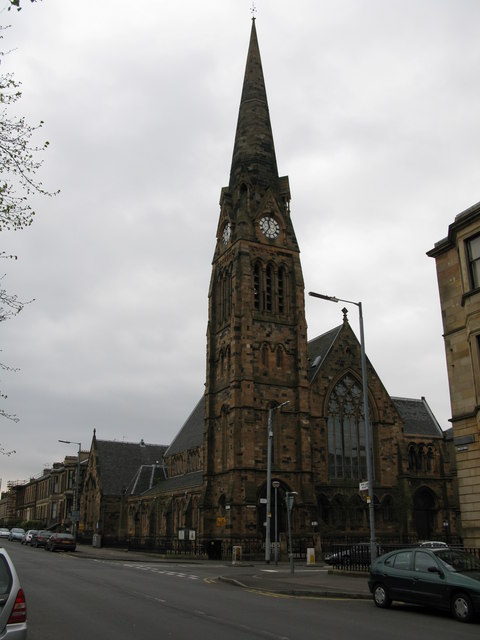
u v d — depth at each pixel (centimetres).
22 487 19300
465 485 3569
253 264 7475
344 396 7450
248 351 6950
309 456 6812
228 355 7194
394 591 2289
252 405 6769
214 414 7325
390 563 2364
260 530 6456
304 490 6669
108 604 2227
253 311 7231
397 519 7194
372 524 3241
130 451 11044
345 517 6950
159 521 8656
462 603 2003
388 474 7306
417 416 8238
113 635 1611
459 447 3647
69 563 4731
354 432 7375
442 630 1812
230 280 7550
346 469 7181
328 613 2141
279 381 7094
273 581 3256
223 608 2177
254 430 6706
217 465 6994
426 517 7575
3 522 19588
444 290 3934
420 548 2316
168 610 2086
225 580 3338
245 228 7481
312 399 7188
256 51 8956
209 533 6812
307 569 4484
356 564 3750
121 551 7469
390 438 7444
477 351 3484
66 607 2148
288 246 7750
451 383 3791
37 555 5878
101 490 10206
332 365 7431
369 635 1686
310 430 6975
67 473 13862
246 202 7706
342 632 1728
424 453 7775
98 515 10194
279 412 6962
